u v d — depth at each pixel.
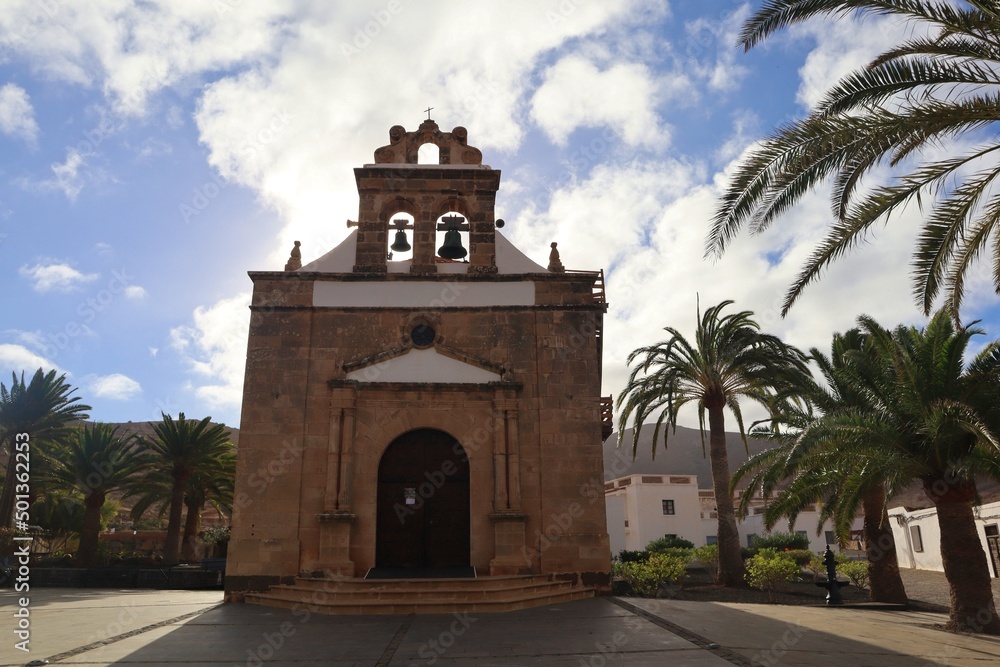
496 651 10.98
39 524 40.84
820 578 27.23
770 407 26.44
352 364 19.66
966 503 16.59
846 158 12.08
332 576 17.81
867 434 16.48
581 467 19.31
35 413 35.88
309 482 18.89
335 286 20.67
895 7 11.24
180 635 12.82
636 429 27.84
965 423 14.98
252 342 19.92
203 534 47.66
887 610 20.56
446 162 22.59
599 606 16.56
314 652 11.04
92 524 37.12
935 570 40.19
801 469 19.23
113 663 10.19
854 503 18.72
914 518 43.09
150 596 22.67
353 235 21.73
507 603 15.84
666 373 27.23
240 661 10.35
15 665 9.97
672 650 10.96
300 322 20.22
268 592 17.97
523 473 19.27
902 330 19.97
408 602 15.67
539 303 20.73
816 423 17.23
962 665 10.45
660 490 55.34
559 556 18.66
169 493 42.59
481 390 19.81
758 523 55.91
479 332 20.44
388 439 19.45
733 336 27.14
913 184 11.92
